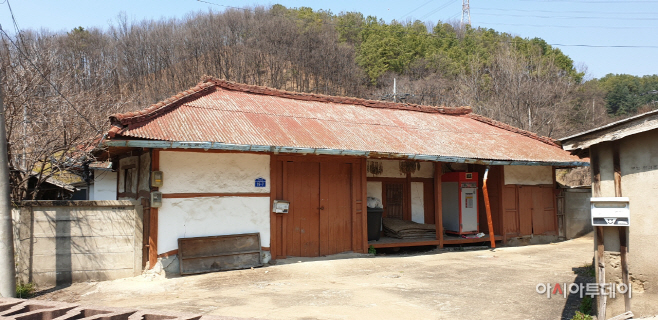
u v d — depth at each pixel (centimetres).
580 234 1566
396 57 4869
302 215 1049
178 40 4675
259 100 1238
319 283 805
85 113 1147
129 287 777
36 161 978
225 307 629
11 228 686
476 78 3734
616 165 531
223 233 930
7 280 668
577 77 4828
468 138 1380
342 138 1078
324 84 4728
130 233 853
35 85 972
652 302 498
